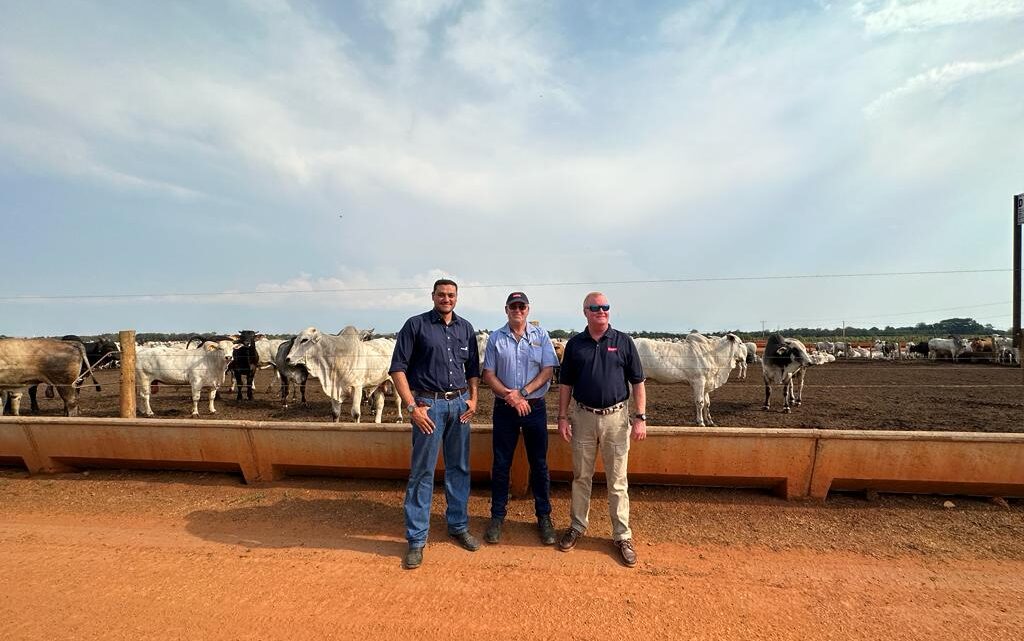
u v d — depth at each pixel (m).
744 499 4.62
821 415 10.70
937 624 2.84
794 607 3.01
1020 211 22.39
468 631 2.75
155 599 3.10
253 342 14.12
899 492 4.59
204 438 5.19
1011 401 12.40
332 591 3.19
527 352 4.15
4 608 3.01
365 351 8.92
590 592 3.17
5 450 5.56
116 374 20.30
